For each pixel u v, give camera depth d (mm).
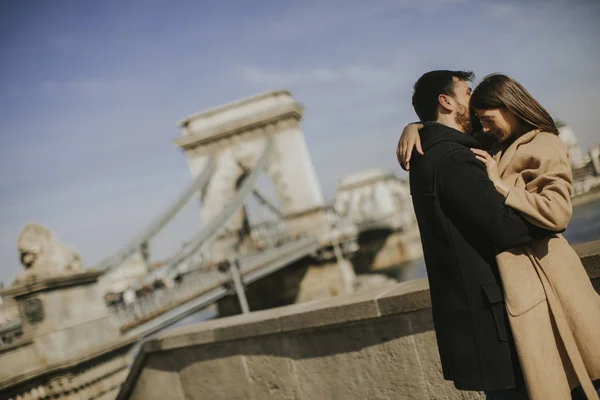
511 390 1634
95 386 7961
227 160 40906
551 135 1683
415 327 2742
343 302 2979
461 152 1628
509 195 1544
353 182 71375
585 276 1611
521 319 1536
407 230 53969
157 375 3842
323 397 3107
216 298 20766
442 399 2689
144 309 17656
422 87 1852
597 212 24844
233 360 3451
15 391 7000
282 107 39781
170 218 30312
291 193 39781
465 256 1626
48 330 7812
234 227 39188
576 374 1531
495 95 1710
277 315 3217
